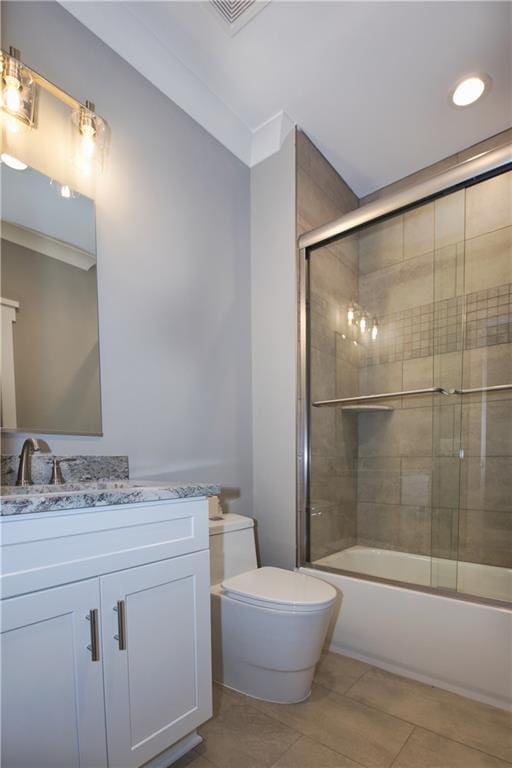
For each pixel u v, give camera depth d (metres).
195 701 1.09
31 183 1.31
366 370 2.55
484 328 2.14
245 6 1.53
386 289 2.50
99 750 0.87
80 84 1.47
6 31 1.26
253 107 2.03
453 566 2.02
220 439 1.97
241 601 1.40
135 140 1.65
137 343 1.61
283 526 2.04
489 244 2.14
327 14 1.55
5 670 0.74
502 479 2.04
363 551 2.32
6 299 1.24
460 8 1.52
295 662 1.34
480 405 2.13
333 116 2.06
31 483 1.21
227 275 2.09
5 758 0.73
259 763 1.12
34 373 1.28
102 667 0.89
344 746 1.18
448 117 2.05
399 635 1.59
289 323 2.09
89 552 0.88
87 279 1.44
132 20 1.59
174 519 1.08
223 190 2.10
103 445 1.46
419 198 1.81
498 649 1.38
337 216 2.47
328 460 2.23
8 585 0.76
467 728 1.26
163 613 1.03
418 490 2.28
